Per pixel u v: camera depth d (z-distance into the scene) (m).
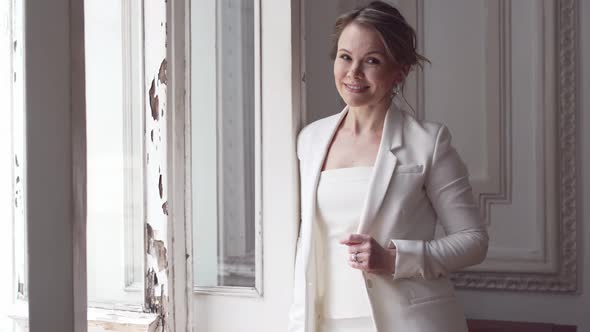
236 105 1.93
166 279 1.77
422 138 1.56
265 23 1.88
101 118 1.81
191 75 1.96
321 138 1.71
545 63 2.85
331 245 1.57
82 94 0.92
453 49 2.99
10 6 1.06
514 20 2.91
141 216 1.82
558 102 2.86
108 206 1.80
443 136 1.57
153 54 1.79
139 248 1.82
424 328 1.48
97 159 1.79
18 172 1.01
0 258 1.02
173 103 1.81
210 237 1.96
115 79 1.80
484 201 2.96
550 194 2.85
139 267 1.82
